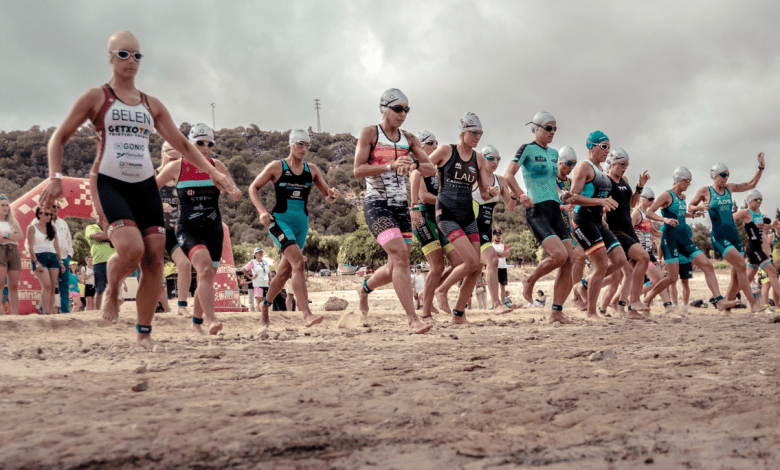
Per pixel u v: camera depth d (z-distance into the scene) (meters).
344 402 2.30
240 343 5.12
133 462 1.57
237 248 61.94
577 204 7.85
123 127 4.23
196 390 2.58
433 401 2.33
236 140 158.50
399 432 1.89
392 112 6.09
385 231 6.07
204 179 6.55
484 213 8.45
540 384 2.71
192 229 6.53
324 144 166.75
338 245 70.81
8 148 139.38
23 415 2.04
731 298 10.93
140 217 4.34
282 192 6.79
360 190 135.75
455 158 6.78
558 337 5.16
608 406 2.23
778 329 5.81
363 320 8.06
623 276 8.66
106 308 4.25
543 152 7.41
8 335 6.02
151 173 4.39
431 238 7.59
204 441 1.75
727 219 9.96
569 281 7.43
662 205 9.66
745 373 2.95
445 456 1.65
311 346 4.67
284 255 6.82
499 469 1.55
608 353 3.57
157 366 3.46
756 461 1.60
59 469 1.51
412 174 7.54
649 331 5.73
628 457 1.65
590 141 7.89
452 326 7.02
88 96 4.13
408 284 6.07
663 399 2.33
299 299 6.80
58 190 3.94
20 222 11.10
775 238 12.68
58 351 4.46
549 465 1.58
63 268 10.01
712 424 1.99
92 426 1.90
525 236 70.88
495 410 2.18
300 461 1.60
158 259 4.42
